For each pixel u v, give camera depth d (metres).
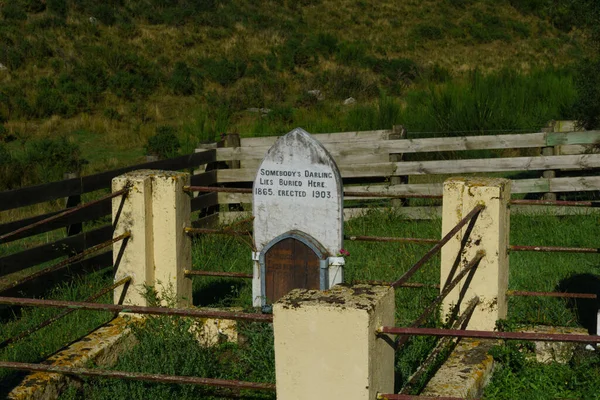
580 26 15.45
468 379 4.91
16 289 7.53
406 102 20.23
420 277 7.31
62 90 22.38
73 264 8.29
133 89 23.48
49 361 5.23
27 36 26.14
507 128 15.57
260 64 27.31
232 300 7.32
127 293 6.38
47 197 8.30
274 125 18.62
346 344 3.54
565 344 5.62
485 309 5.86
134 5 31.59
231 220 11.10
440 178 13.07
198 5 32.88
